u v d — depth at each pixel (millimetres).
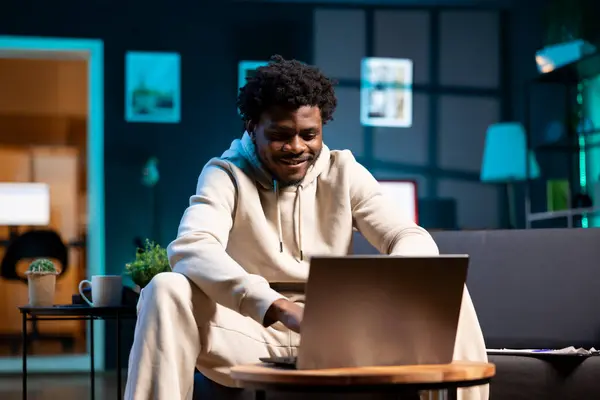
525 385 3219
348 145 8594
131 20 8375
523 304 3877
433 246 2922
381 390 2039
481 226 8648
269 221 3098
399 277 2193
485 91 8734
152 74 8391
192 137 8422
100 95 8305
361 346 2201
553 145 8469
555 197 8570
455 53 8719
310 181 3137
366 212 3119
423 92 8688
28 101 10992
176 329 2574
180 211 8367
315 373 2057
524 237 3922
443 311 2271
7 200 10406
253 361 2793
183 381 2576
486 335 3912
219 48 8477
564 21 8602
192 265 2656
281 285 3062
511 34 8742
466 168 8695
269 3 8539
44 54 8430
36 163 10930
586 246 3803
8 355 9227
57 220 10750
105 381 7281
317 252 3104
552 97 8625
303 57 8578
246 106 2883
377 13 8656
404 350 2250
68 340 10594
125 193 8320
